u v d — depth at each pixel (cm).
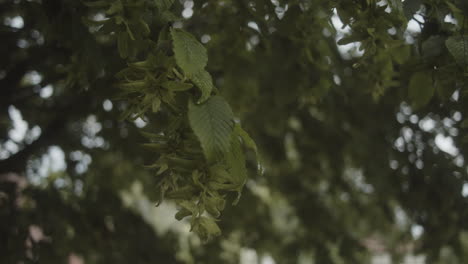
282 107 475
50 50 311
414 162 450
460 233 484
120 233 466
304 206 597
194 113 139
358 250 593
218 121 140
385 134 480
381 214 614
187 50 145
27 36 333
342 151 553
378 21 185
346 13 190
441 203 426
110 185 540
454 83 198
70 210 426
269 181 604
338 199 628
